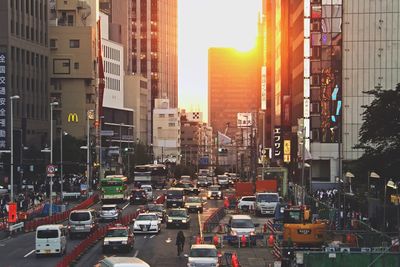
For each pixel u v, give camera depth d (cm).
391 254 3105
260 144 19012
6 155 9575
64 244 4653
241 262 4225
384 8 10156
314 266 3120
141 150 18262
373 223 5022
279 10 14350
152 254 4609
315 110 10325
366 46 10188
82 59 15862
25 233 6112
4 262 4241
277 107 14688
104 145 17812
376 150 5078
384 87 10125
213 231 6006
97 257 4447
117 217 6950
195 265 3722
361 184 7325
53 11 16738
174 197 8281
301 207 5606
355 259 3114
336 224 5331
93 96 16188
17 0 12681
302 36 10638
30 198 8150
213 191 10438
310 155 9281
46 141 13200
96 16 17975
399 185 5259
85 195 9856
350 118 10156
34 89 13438
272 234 5188
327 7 10281
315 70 10338
